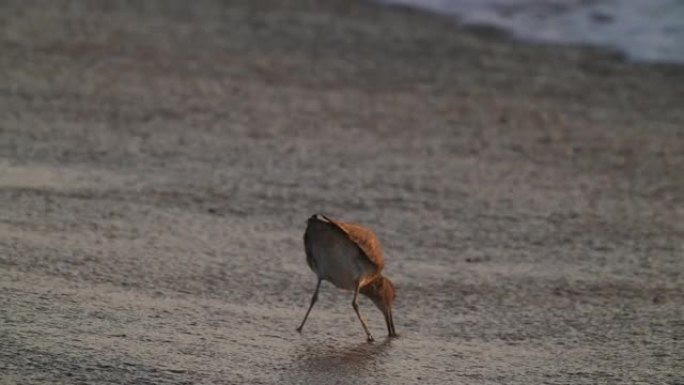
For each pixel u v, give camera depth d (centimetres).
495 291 1603
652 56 2897
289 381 1245
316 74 2761
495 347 1398
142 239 1731
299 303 1534
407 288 1606
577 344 1415
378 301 1427
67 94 2542
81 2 3259
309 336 1402
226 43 2955
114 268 1593
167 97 2556
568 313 1527
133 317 1405
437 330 1456
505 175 2162
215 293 1536
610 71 2822
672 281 1662
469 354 1367
